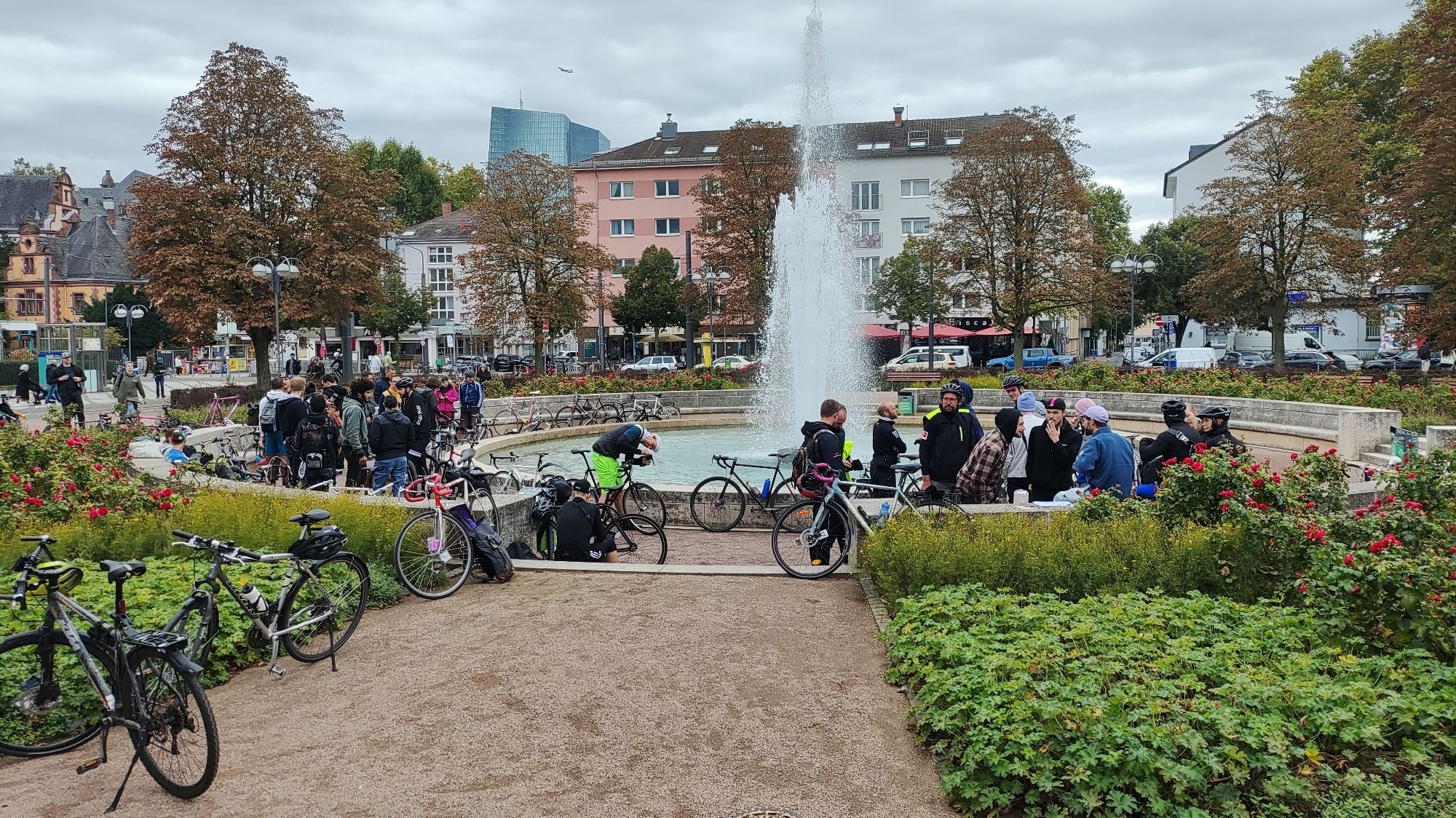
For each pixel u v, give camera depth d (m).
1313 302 38.12
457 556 8.61
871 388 36.50
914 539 7.70
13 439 11.54
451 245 89.69
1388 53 44.91
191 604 5.72
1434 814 3.80
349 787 4.72
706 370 34.88
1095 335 82.44
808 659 6.49
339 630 6.88
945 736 5.18
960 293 43.09
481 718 5.55
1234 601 6.66
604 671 6.28
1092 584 7.11
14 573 5.61
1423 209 26.92
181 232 35.53
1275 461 17.72
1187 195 69.12
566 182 44.41
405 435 13.36
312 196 38.03
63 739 5.47
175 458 14.32
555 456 20.33
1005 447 9.74
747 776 4.80
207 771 4.57
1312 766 4.31
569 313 44.09
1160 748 4.30
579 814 4.42
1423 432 17.03
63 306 84.81
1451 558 5.68
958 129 67.12
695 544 11.81
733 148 45.16
